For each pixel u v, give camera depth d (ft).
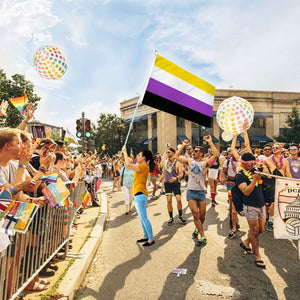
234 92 103.76
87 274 12.50
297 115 101.09
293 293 10.39
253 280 11.53
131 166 15.71
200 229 16.26
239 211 14.35
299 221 11.45
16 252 8.32
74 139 27.09
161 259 14.06
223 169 23.56
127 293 10.57
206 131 104.17
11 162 9.12
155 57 15.17
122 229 20.44
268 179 17.29
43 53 16.14
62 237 13.14
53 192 9.79
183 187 45.01
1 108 12.23
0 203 7.08
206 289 10.75
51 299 9.18
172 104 15.44
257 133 107.55
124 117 128.47
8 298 7.98
